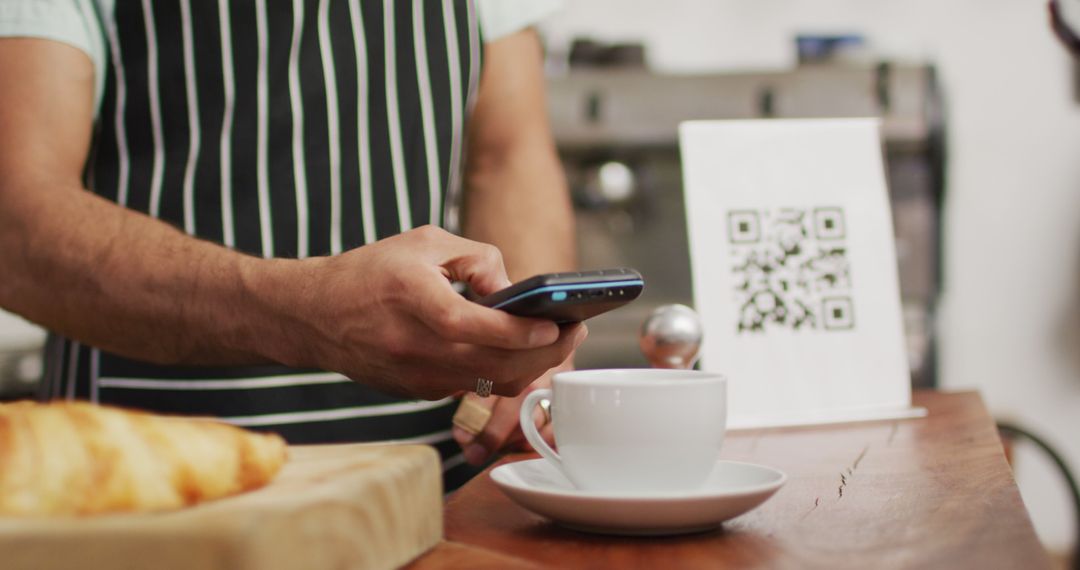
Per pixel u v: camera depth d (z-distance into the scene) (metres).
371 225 1.13
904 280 2.46
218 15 1.08
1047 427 2.77
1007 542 0.51
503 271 0.69
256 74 1.09
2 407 0.49
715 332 1.09
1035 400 2.78
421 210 1.16
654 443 0.57
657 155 2.43
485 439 0.91
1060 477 2.75
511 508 0.63
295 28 1.10
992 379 2.79
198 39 1.08
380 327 0.67
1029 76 2.75
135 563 0.39
